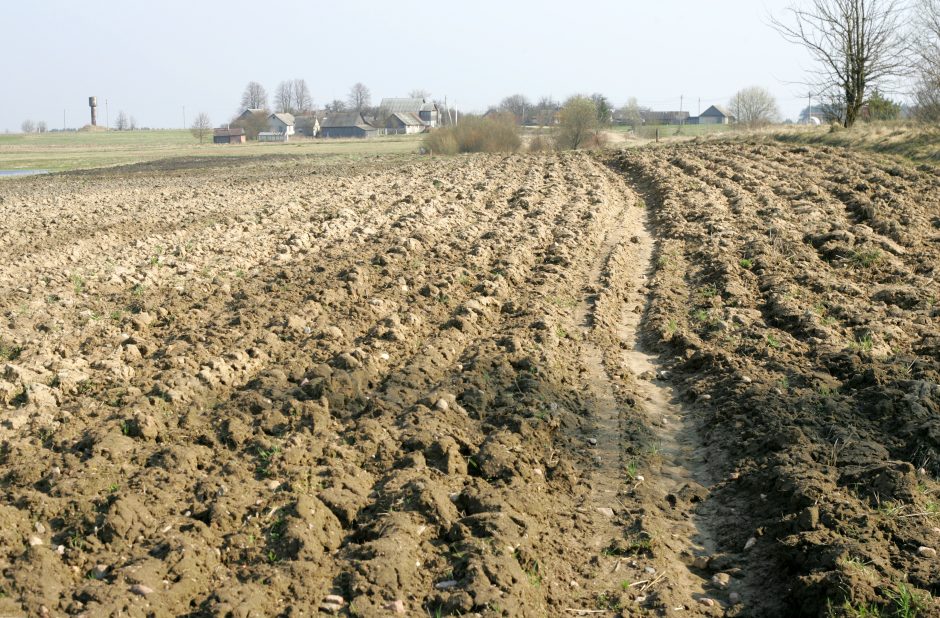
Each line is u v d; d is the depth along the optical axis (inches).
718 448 302.7
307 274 530.9
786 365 359.3
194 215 816.3
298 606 203.2
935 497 249.9
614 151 1483.8
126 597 199.2
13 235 713.0
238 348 386.0
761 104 3011.8
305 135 4768.7
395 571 215.8
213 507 240.2
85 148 3390.7
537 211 753.6
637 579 227.3
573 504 266.2
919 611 195.3
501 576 214.1
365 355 370.3
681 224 685.3
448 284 492.1
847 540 226.4
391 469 277.0
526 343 392.8
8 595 199.6
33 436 296.7
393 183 1058.7
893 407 305.0
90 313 446.3
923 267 521.0
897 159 982.4
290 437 292.5
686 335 406.3
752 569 231.5
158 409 313.9
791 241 581.9
